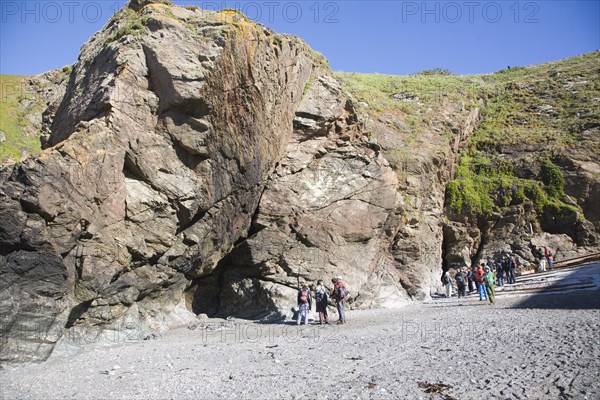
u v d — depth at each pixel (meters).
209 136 20.55
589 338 12.74
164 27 19.66
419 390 9.37
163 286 20.88
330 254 26.67
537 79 54.19
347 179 28.38
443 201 39.53
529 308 20.62
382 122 40.91
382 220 29.12
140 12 21.80
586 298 21.58
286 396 9.48
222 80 20.34
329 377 10.79
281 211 25.95
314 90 28.72
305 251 26.08
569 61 60.91
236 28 20.88
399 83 51.41
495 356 11.77
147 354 14.80
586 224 37.69
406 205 34.69
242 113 21.98
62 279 15.30
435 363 11.58
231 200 23.05
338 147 29.19
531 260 36.81
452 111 45.53
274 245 25.48
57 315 15.04
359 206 28.34
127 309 18.77
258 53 22.33
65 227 15.64
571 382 9.21
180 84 19.27
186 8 22.03
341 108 29.38
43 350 14.42
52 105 24.36
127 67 18.83
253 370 11.90
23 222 14.49
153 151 19.22
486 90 51.91
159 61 19.14
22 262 14.41
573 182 39.34
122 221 18.03
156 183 19.25
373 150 30.52
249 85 21.91
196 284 25.31
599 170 39.59
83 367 13.16
